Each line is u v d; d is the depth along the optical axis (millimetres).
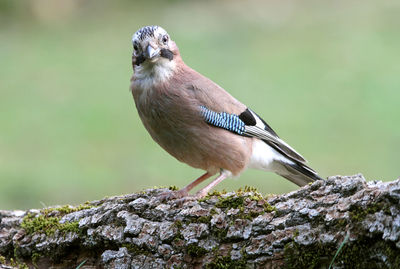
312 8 24875
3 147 14000
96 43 22188
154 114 6852
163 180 12484
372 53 19438
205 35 22203
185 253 5344
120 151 13836
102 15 25141
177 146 6965
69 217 5984
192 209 5406
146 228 5512
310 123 14703
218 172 7164
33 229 6082
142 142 14305
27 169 12945
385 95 16078
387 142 13641
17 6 24594
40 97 17203
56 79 18609
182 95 6738
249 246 5102
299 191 5215
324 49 20156
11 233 6184
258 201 5273
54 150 13930
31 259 6117
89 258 5906
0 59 20531
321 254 4820
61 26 24062
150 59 6664
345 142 13797
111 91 17734
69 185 12391
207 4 25906
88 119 15680
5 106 16547
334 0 25719
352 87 16938
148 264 5449
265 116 15242
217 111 6863
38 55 20938
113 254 5562
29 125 15211
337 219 4777
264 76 18094
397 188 4516
